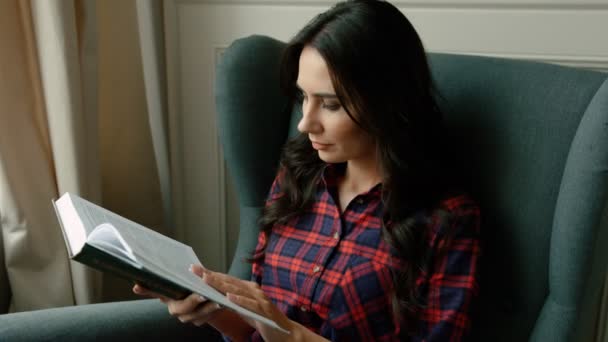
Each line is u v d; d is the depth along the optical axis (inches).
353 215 41.0
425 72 38.6
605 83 32.6
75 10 48.3
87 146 50.6
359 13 35.8
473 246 37.5
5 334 38.6
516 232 38.9
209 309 35.7
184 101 63.8
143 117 58.6
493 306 40.1
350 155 38.7
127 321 42.2
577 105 36.7
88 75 49.8
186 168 66.4
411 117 38.1
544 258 37.8
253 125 47.4
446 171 39.9
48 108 47.4
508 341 39.6
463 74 42.3
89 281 51.8
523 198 38.6
